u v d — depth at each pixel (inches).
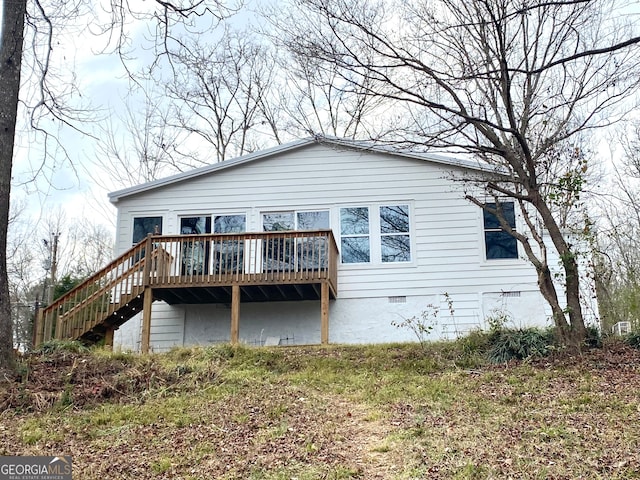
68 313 526.3
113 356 417.1
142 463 244.8
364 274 605.0
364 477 224.8
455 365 417.7
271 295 587.5
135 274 569.3
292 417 304.7
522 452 237.3
